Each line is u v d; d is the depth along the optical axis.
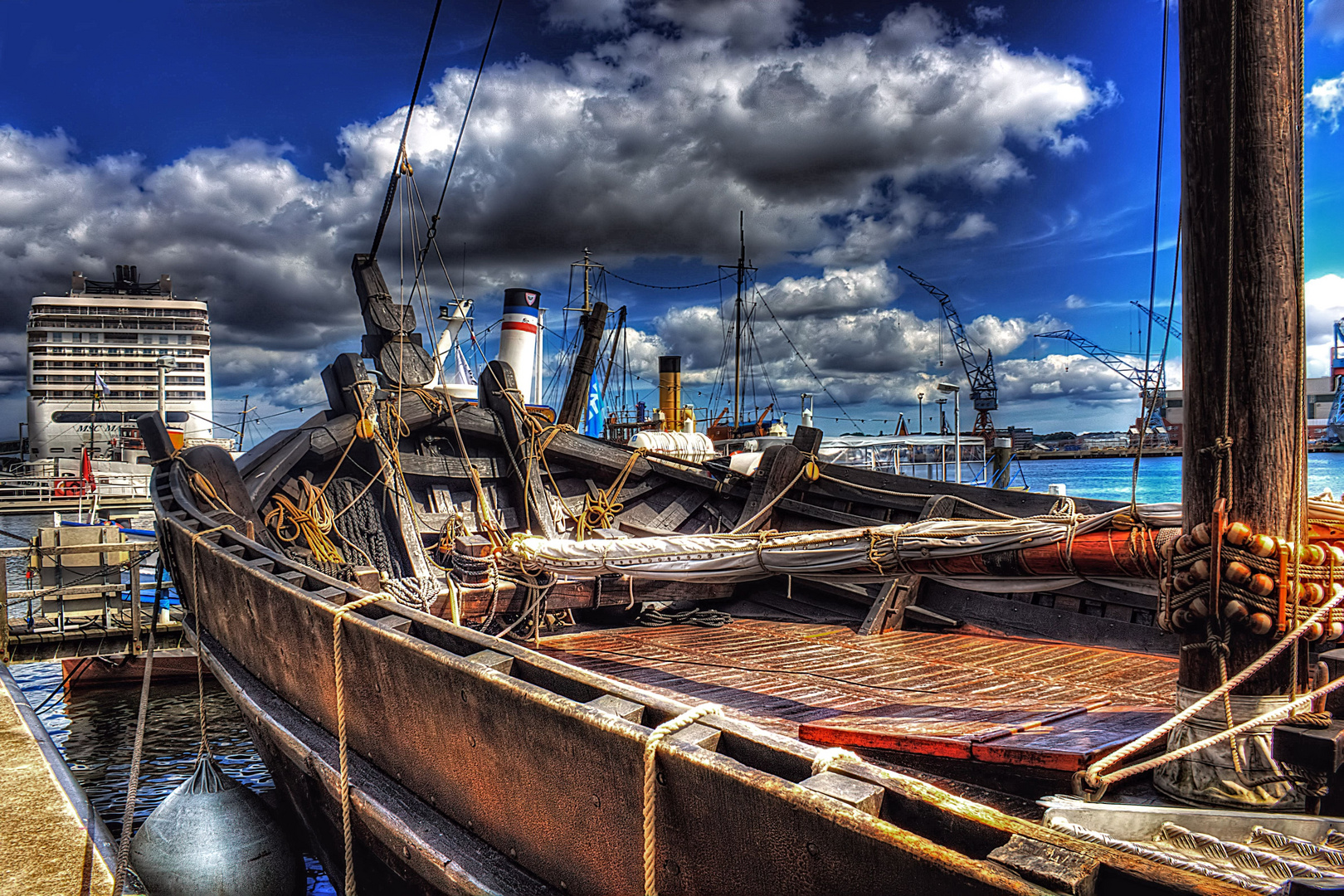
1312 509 3.21
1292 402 3.01
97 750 10.66
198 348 94.88
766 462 10.39
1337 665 3.42
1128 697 5.55
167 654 13.30
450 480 10.32
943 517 8.65
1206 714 3.13
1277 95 2.96
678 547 6.14
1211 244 3.06
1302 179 3.02
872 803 2.15
